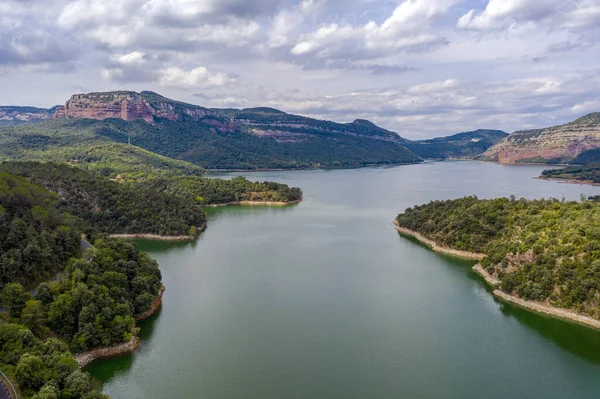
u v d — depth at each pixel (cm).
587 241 12975
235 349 10250
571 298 12038
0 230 11244
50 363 7844
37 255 11175
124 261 12594
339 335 10975
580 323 11631
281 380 9081
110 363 9606
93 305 10031
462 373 9400
